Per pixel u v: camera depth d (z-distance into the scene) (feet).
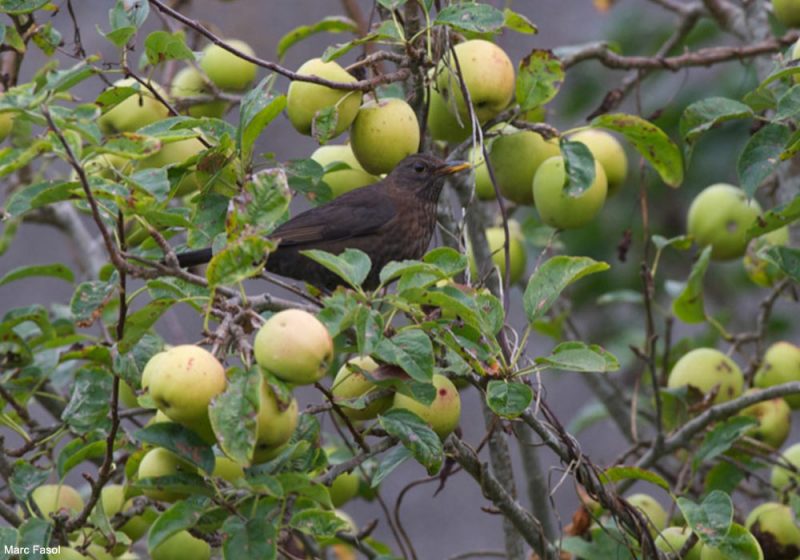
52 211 41.83
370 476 35.53
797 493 31.35
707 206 36.40
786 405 33.60
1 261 65.62
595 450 63.87
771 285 35.60
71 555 25.38
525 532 27.37
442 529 63.72
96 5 59.67
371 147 28.40
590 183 28.91
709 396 33.19
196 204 25.79
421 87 29.27
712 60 35.78
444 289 22.13
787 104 26.04
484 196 33.45
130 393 32.58
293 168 27.22
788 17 33.35
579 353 23.18
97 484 23.63
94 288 25.52
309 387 58.49
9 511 27.25
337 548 36.76
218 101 34.27
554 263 24.35
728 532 24.75
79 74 23.79
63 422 28.04
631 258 49.47
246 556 20.12
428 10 26.86
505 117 30.22
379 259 34.01
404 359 20.98
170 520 20.61
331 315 20.66
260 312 24.45
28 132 30.55
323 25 34.91
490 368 23.36
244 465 18.72
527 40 62.54
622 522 26.50
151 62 26.53
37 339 32.42
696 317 35.22
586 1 62.64
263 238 19.56
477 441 62.54
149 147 21.38
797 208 28.91
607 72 49.14
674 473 38.99
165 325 54.65
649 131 30.55
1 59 35.63
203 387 19.54
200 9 63.26
